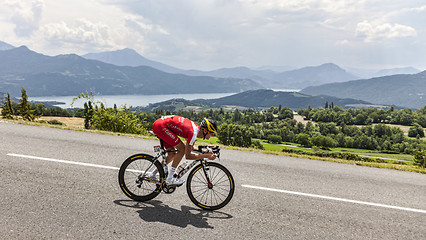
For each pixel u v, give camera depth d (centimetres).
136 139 1075
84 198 457
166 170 462
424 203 585
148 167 470
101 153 770
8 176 520
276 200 530
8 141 811
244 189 576
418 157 1172
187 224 406
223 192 477
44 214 393
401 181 753
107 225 381
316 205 524
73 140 922
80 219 389
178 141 447
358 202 560
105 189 502
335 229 432
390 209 536
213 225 411
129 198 475
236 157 900
